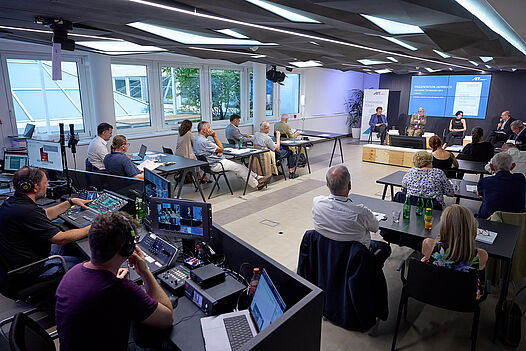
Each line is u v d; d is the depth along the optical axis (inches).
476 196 146.9
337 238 96.0
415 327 103.3
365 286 95.0
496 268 115.3
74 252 120.6
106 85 246.5
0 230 90.1
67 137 224.1
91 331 54.9
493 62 261.4
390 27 124.0
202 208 84.0
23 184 93.1
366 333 100.7
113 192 122.0
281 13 103.0
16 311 103.3
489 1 92.0
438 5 88.7
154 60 294.0
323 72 450.3
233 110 373.7
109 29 139.0
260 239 162.6
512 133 348.2
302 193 233.6
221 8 96.1
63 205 111.9
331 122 478.0
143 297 59.3
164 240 90.2
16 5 98.4
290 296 64.2
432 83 451.2
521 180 126.6
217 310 67.4
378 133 438.0
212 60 335.3
